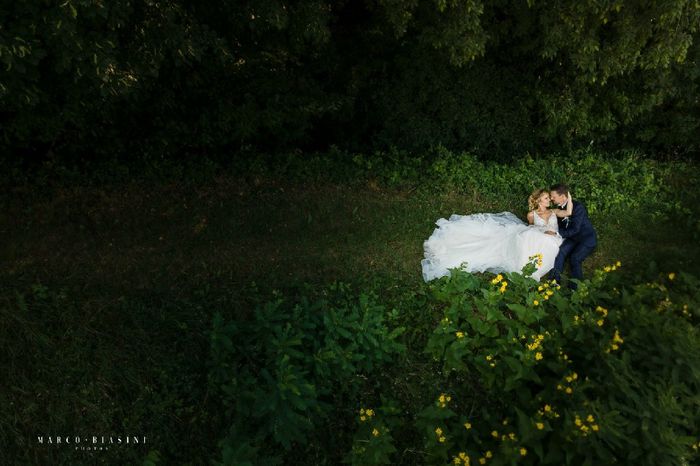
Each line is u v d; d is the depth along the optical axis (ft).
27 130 20.70
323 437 15.70
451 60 22.53
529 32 27.48
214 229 20.89
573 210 20.45
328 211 23.03
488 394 16.66
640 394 15.62
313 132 29.86
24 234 19.03
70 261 18.15
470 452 15.12
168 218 21.17
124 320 16.44
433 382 16.85
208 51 22.71
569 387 15.31
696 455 14.67
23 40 13.33
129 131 24.03
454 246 20.53
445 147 29.63
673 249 22.77
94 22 14.98
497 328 17.39
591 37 23.71
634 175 28.96
